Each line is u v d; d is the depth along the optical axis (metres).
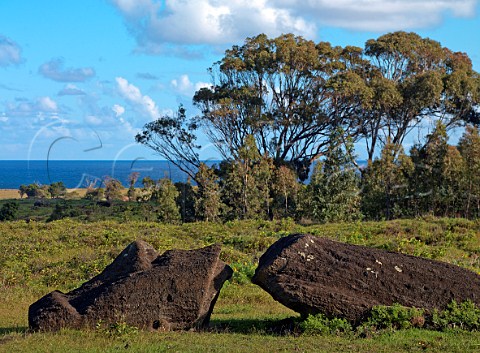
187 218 41.56
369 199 37.94
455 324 10.47
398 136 49.69
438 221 26.36
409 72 52.59
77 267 18.36
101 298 10.49
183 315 10.61
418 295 10.74
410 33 52.28
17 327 11.27
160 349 9.04
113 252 19.59
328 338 9.92
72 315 10.36
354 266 10.84
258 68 47.81
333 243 11.21
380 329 10.29
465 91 48.34
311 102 47.97
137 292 10.57
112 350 8.99
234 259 19.36
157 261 11.18
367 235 24.27
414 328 10.41
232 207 39.88
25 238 23.02
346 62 51.53
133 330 10.04
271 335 10.38
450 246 22.36
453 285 10.87
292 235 11.41
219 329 10.85
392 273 10.87
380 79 47.12
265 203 40.28
